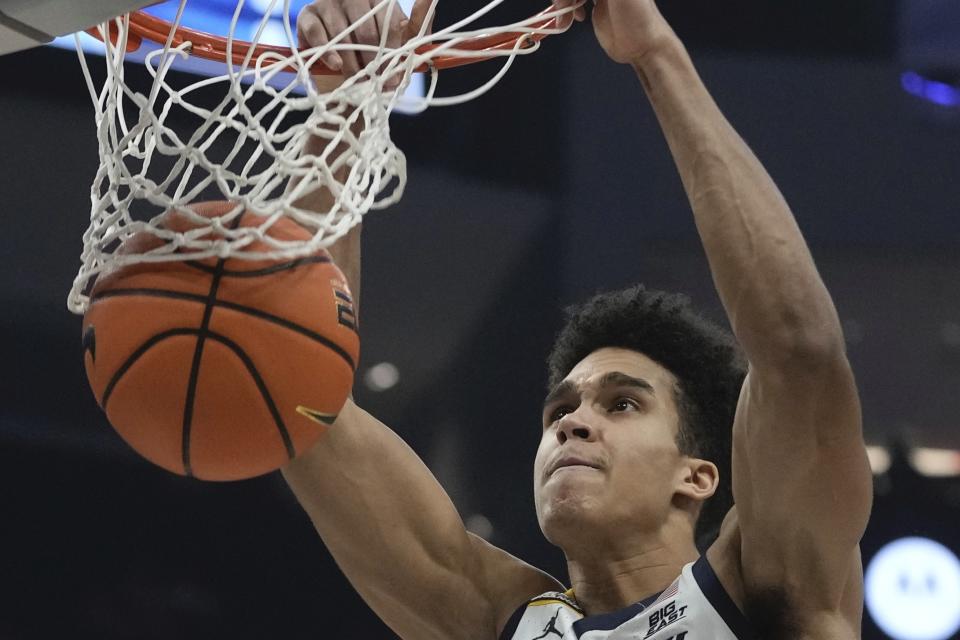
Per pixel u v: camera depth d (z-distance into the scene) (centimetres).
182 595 964
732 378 462
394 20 423
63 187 1003
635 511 428
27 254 996
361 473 462
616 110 1080
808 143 1082
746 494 381
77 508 973
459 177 1071
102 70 1002
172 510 979
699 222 374
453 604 459
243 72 359
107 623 955
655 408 444
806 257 369
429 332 1045
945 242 1055
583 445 431
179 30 426
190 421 328
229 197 344
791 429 365
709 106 384
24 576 961
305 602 971
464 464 1026
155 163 891
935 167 1069
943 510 960
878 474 987
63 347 998
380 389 1034
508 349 1046
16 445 978
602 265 1057
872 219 1066
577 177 1073
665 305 473
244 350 327
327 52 422
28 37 335
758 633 385
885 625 924
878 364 1041
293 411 332
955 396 1026
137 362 328
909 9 1085
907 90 1081
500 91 1080
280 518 985
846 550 377
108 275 344
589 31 1086
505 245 1062
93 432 990
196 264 335
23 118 1001
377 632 971
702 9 1103
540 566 995
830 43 1092
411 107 403
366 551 461
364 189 375
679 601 399
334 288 345
